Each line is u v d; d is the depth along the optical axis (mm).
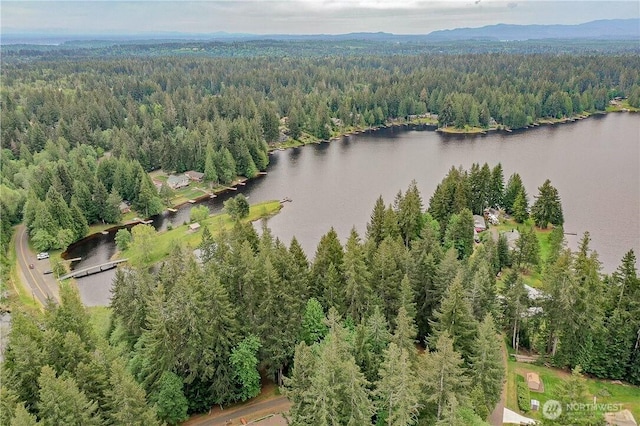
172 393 55531
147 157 181625
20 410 39938
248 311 62094
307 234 131375
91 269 109562
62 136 193875
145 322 64562
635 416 56875
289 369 63750
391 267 68875
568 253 77875
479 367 52062
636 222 131625
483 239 110125
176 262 77250
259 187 172000
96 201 137500
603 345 63688
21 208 137250
